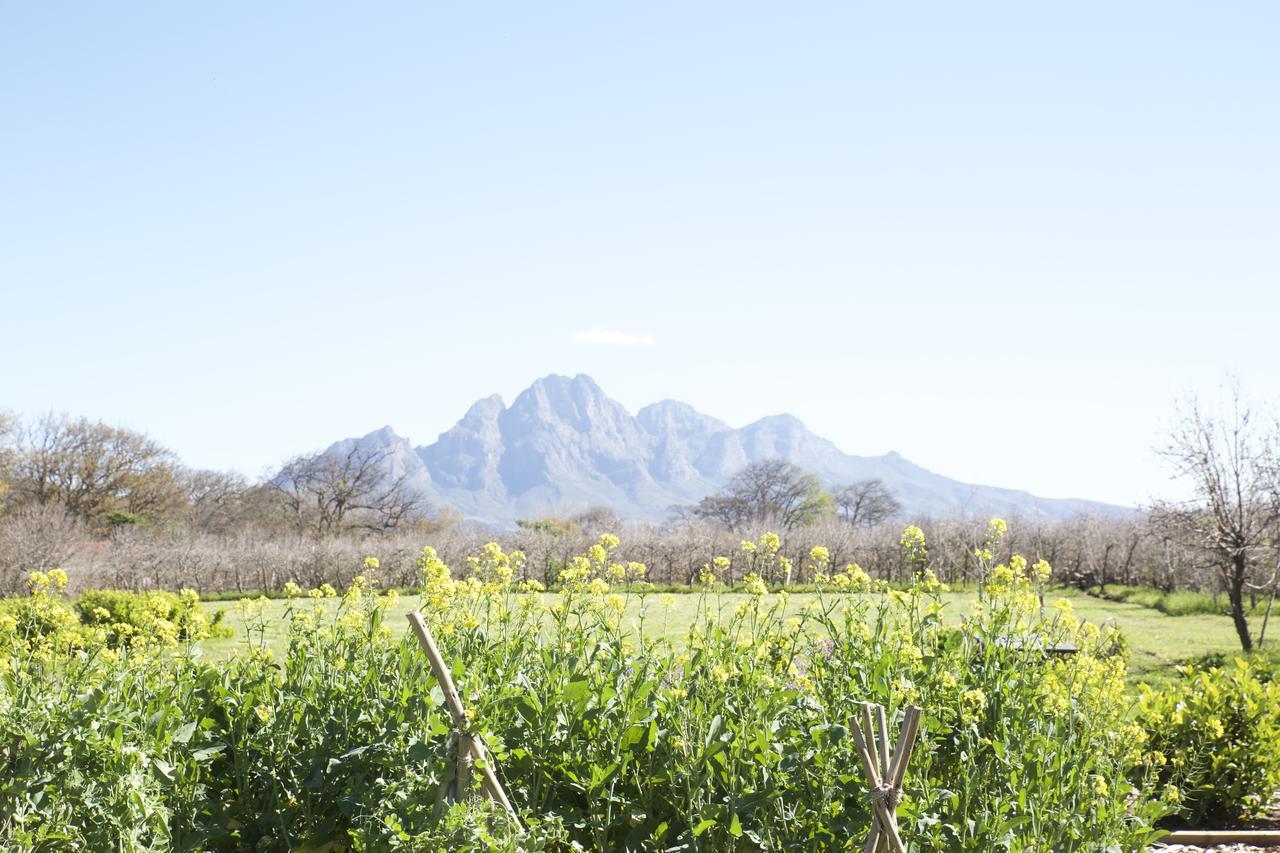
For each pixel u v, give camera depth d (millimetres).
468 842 3205
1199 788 5770
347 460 50094
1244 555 14680
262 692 4066
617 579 4629
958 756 4125
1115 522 32812
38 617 4773
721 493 78562
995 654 4359
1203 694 6312
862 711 3340
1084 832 4082
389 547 32125
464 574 29656
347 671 4148
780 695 3885
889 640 4461
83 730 3475
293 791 3891
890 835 3258
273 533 46500
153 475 45469
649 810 3729
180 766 3676
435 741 3605
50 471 42750
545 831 3434
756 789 3590
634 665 4188
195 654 4391
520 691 3785
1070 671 4789
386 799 3482
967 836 3717
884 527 37281
